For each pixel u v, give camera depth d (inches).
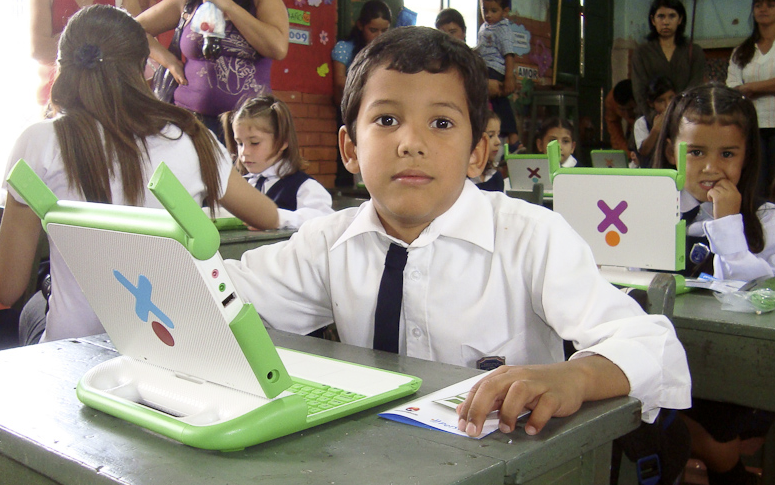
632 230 61.6
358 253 42.6
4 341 74.9
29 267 63.1
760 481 70.7
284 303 45.2
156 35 143.7
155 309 24.8
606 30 322.0
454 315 39.6
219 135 144.8
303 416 24.9
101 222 23.9
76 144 60.1
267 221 85.8
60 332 57.8
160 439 24.5
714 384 54.9
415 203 36.3
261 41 142.5
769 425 67.6
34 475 25.5
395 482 20.9
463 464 22.2
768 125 215.5
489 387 26.1
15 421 26.4
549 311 36.9
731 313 56.8
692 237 80.4
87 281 27.4
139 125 63.4
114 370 29.3
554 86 299.3
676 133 80.7
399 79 35.4
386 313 40.2
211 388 25.9
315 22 217.5
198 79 140.3
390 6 238.4
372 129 36.4
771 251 77.8
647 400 31.6
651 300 43.3
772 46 221.8
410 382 30.2
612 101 297.3
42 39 133.5
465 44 38.0
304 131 220.1
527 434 25.0
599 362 30.1
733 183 77.5
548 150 65.0
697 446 66.1
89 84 61.1
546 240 38.2
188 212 20.9
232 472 21.7
